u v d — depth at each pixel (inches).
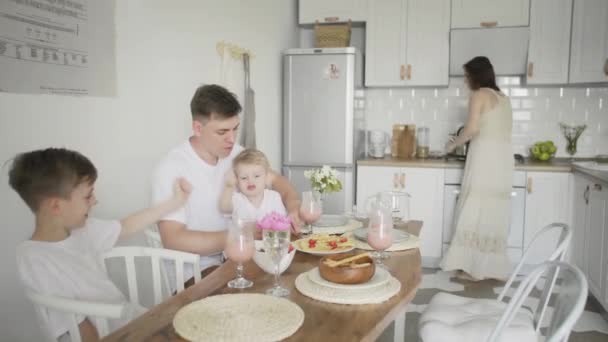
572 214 142.0
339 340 41.1
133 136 87.4
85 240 59.0
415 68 160.6
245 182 79.4
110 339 41.3
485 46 154.7
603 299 111.7
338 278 51.6
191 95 105.6
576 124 159.9
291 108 155.2
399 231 75.5
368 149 177.2
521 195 145.7
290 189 91.2
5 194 61.8
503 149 134.3
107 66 80.2
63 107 71.7
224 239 69.0
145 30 89.7
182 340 41.1
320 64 151.8
